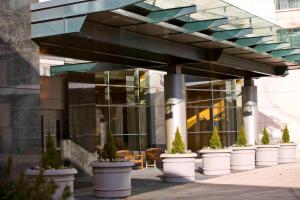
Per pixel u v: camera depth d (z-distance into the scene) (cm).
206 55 2130
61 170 1251
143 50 1845
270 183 1780
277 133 3669
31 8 1447
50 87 1947
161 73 2939
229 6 1652
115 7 1352
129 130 2788
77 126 2028
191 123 3209
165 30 1702
